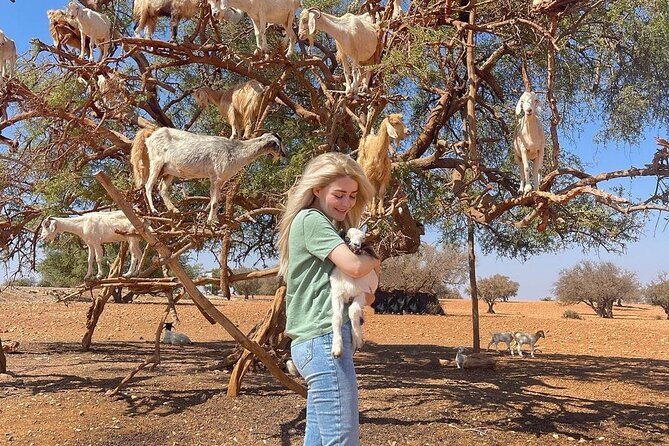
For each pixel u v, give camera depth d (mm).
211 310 7090
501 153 15773
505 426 7918
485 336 23531
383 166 8508
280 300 10047
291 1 9961
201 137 8305
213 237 8438
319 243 3439
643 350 19922
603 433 7820
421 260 40812
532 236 15539
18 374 11258
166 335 18062
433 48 10195
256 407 8500
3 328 21703
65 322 24750
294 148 12484
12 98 9336
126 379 9328
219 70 13359
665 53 11758
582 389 11266
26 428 7543
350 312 3414
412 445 6984
